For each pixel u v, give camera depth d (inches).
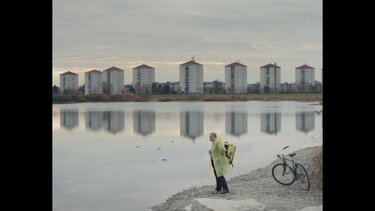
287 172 563.2
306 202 441.1
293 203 438.0
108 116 4030.5
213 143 511.2
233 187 545.0
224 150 506.0
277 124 2714.1
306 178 495.8
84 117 3956.7
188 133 2453.2
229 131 2409.0
